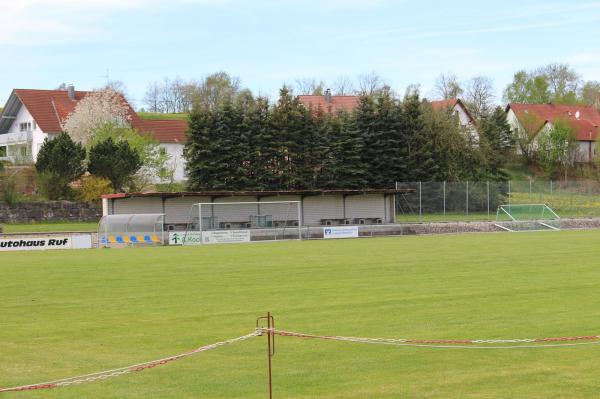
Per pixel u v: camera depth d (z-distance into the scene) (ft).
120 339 55.36
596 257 115.34
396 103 256.73
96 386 42.73
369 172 249.75
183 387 42.42
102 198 187.42
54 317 65.00
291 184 240.32
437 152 256.32
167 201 191.83
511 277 89.97
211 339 55.06
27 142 264.52
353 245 148.77
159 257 124.47
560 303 69.82
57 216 199.62
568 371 45.14
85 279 92.22
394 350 50.80
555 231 194.90
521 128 352.90
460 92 397.60
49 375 45.16
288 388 41.96
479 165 268.62
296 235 179.32
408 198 217.77
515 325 59.00
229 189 232.12
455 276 91.61
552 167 338.34
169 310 68.13
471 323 59.93
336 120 247.91
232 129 232.94
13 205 195.62
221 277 93.35
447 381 43.11
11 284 87.51
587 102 486.38
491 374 44.55
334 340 54.34
